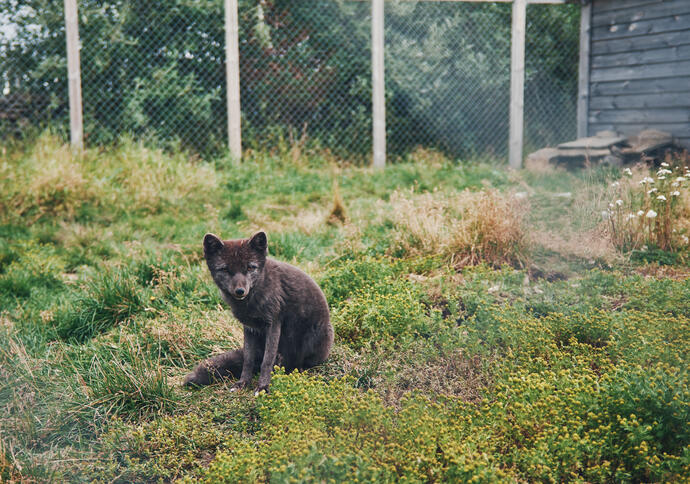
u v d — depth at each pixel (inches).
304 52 483.5
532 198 292.7
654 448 117.3
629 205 257.0
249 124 474.0
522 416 126.2
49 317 218.7
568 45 522.9
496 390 145.9
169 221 338.3
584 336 171.9
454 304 194.9
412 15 494.6
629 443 119.0
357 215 329.7
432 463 114.1
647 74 453.7
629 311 185.0
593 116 500.1
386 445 121.6
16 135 435.2
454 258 252.5
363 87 494.9
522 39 483.5
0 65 428.5
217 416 151.9
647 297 192.2
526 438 126.7
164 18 447.5
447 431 121.0
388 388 157.6
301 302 168.9
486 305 189.0
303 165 453.4
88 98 444.8
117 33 438.3
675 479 109.9
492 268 232.5
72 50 406.6
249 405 155.6
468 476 109.0
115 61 446.0
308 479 106.1
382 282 213.5
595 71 494.0
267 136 475.5
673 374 132.3
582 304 191.5
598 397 126.9
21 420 147.3
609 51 480.7
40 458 135.5
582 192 289.9
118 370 166.2
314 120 494.6
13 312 225.3
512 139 490.6
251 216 345.1
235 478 113.0
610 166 373.7
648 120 455.2
